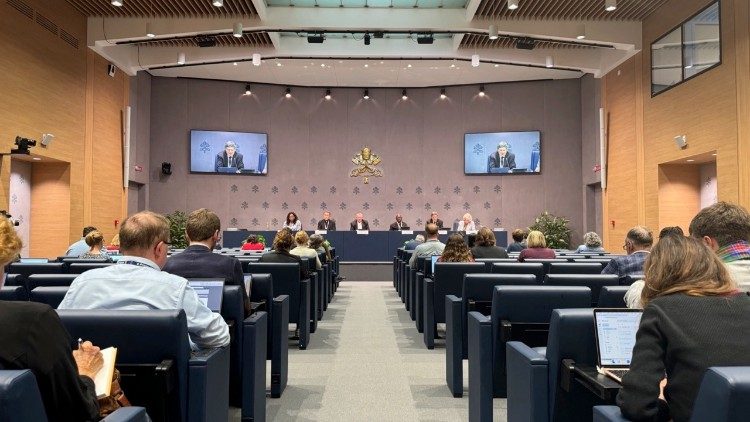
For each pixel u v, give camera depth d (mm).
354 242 12930
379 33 11570
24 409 1031
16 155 10008
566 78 15820
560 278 3430
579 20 11555
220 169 15859
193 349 2240
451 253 5332
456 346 3844
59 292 2684
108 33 11477
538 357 2199
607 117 13453
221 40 12688
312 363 4797
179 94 15758
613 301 2730
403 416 3461
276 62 14430
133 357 1854
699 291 1514
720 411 1036
